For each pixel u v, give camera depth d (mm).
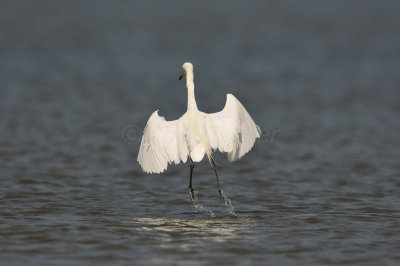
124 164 16094
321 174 15070
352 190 13281
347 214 11023
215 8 92250
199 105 26906
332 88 32188
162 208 11547
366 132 20938
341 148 18391
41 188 13102
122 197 12492
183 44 54125
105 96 29344
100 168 15508
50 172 14781
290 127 21969
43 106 26016
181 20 76812
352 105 26922
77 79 35094
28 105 26141
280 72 38562
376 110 25625
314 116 24250
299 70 39500
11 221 10172
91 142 19000
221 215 10953
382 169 15562
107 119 23328
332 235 9461
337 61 43844
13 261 8016
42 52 48500
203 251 8539
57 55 46750
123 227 9875
